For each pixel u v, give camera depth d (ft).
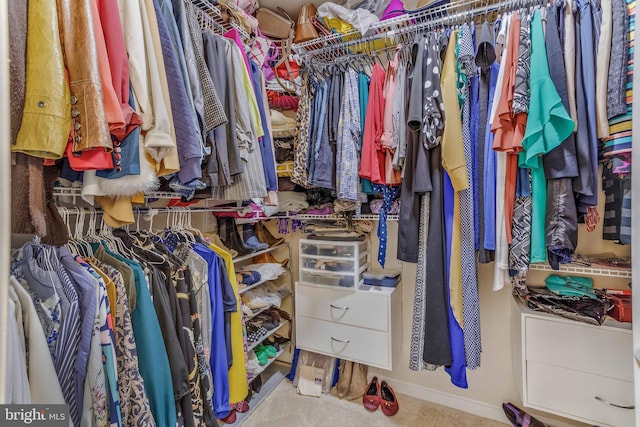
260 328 5.95
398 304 5.68
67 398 2.20
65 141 1.97
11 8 1.78
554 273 4.80
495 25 3.88
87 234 3.38
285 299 7.09
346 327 5.50
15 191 2.11
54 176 2.57
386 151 4.65
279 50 5.75
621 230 3.40
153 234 4.02
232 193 3.71
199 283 3.76
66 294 2.34
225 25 4.39
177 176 2.92
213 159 3.21
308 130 5.10
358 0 5.27
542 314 4.20
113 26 2.26
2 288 1.30
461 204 4.11
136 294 2.86
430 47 4.06
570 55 3.26
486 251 3.98
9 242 1.32
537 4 3.78
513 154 3.71
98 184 2.47
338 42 5.42
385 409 5.37
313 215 5.99
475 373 5.41
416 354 4.38
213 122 3.08
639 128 1.63
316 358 6.31
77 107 2.03
